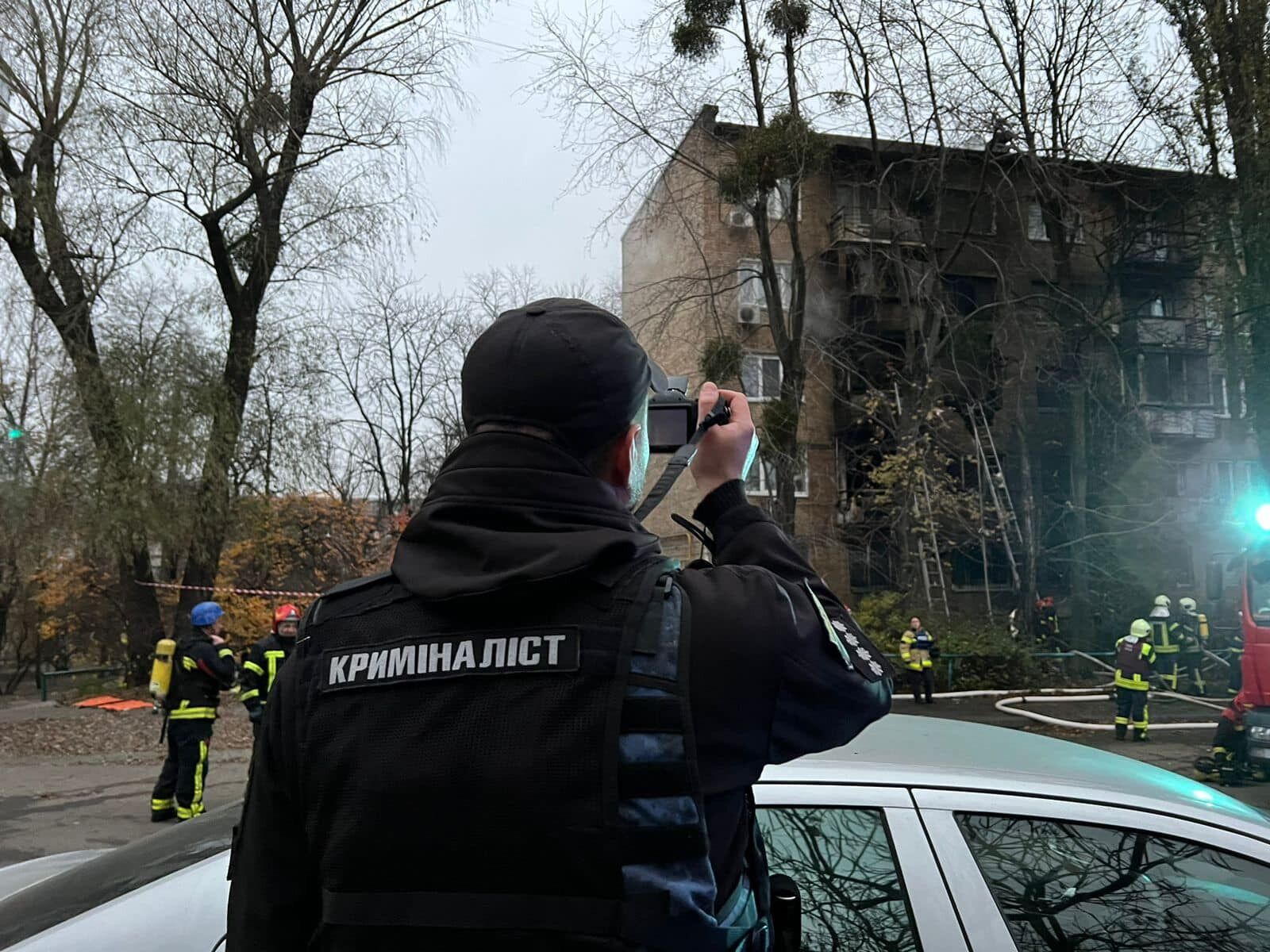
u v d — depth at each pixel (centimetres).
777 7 1377
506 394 111
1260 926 184
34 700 1452
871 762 206
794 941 123
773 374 2039
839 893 188
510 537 103
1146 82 1561
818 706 105
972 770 204
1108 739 1145
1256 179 1426
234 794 773
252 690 771
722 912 100
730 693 100
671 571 108
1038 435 2203
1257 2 1406
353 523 2331
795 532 1489
